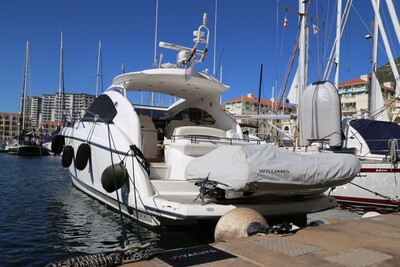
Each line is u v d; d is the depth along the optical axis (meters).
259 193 6.57
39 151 48.12
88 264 3.51
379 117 17.45
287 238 4.75
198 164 6.66
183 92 11.02
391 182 11.84
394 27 12.05
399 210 9.91
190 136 8.27
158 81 9.91
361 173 12.44
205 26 9.29
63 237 7.06
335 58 18.08
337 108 10.63
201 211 6.04
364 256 4.03
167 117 12.78
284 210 6.92
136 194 7.03
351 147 14.41
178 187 7.31
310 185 6.38
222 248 4.22
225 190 6.39
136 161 7.27
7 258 5.89
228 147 6.36
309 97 11.06
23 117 55.94
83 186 11.42
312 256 3.99
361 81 72.12
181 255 3.94
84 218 8.55
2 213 9.30
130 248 3.84
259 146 6.36
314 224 6.42
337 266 3.68
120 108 8.77
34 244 6.64
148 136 9.41
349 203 12.61
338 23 17.95
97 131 9.21
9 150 51.12
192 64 9.20
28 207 10.16
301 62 16.47
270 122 18.62
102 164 8.63
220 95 10.71
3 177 19.50
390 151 12.18
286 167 6.11
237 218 5.38
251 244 4.41
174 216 6.14
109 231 7.37
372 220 6.25
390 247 4.42
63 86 37.78
